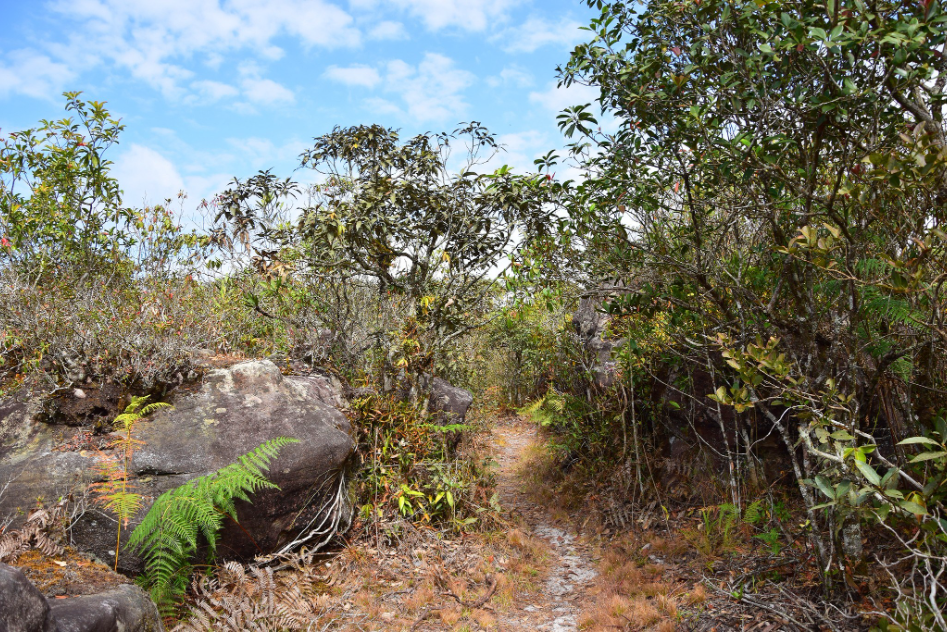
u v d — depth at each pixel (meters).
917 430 3.23
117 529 3.29
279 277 5.01
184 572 3.39
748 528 4.53
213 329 5.26
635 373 6.16
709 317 4.05
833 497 2.52
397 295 6.01
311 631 3.45
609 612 3.86
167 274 5.66
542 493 6.69
